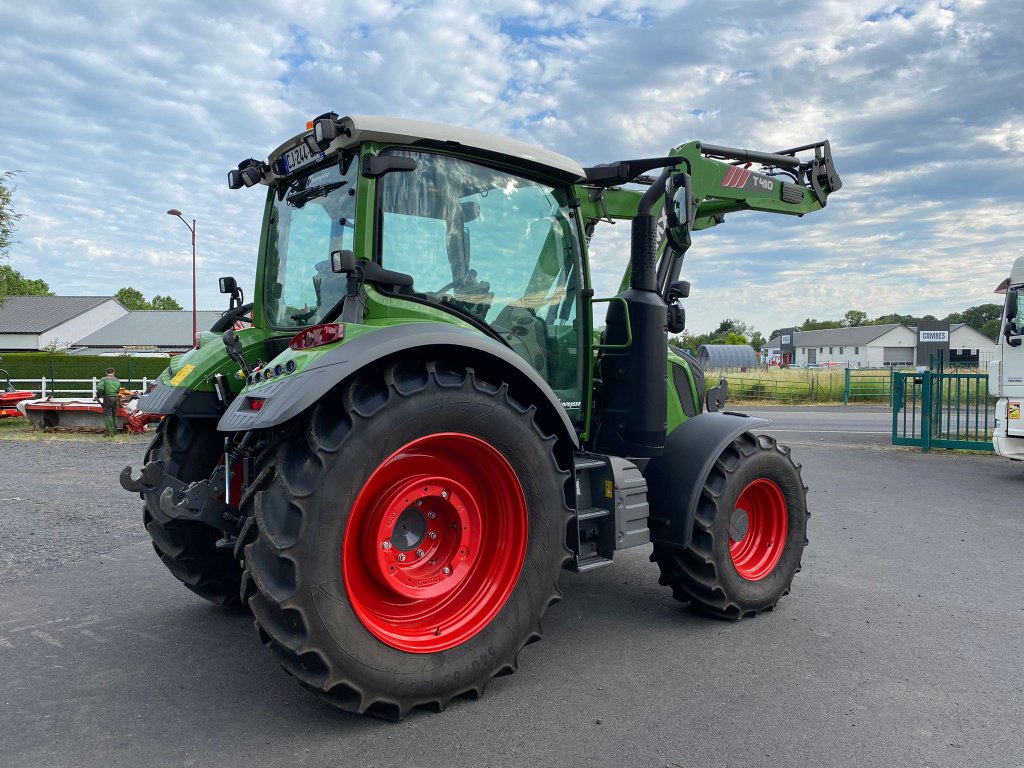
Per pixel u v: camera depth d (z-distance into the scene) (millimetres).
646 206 4094
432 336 2906
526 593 3186
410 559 3074
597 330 4566
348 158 3391
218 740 2750
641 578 4992
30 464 10359
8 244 19062
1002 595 4625
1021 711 3033
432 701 2916
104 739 2756
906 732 2846
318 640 2609
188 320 55500
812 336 84812
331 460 2652
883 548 5824
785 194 5965
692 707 3041
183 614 4211
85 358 28250
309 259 3715
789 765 2600
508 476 3145
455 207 3494
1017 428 9430
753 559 4324
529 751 2678
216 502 3549
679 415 4773
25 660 3531
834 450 12109
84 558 5430
